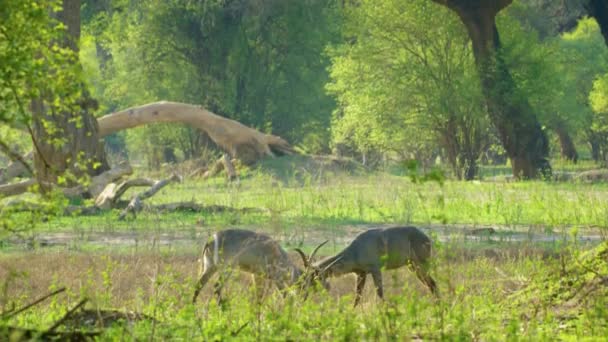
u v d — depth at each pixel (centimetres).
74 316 2795
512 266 4450
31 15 2294
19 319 2872
